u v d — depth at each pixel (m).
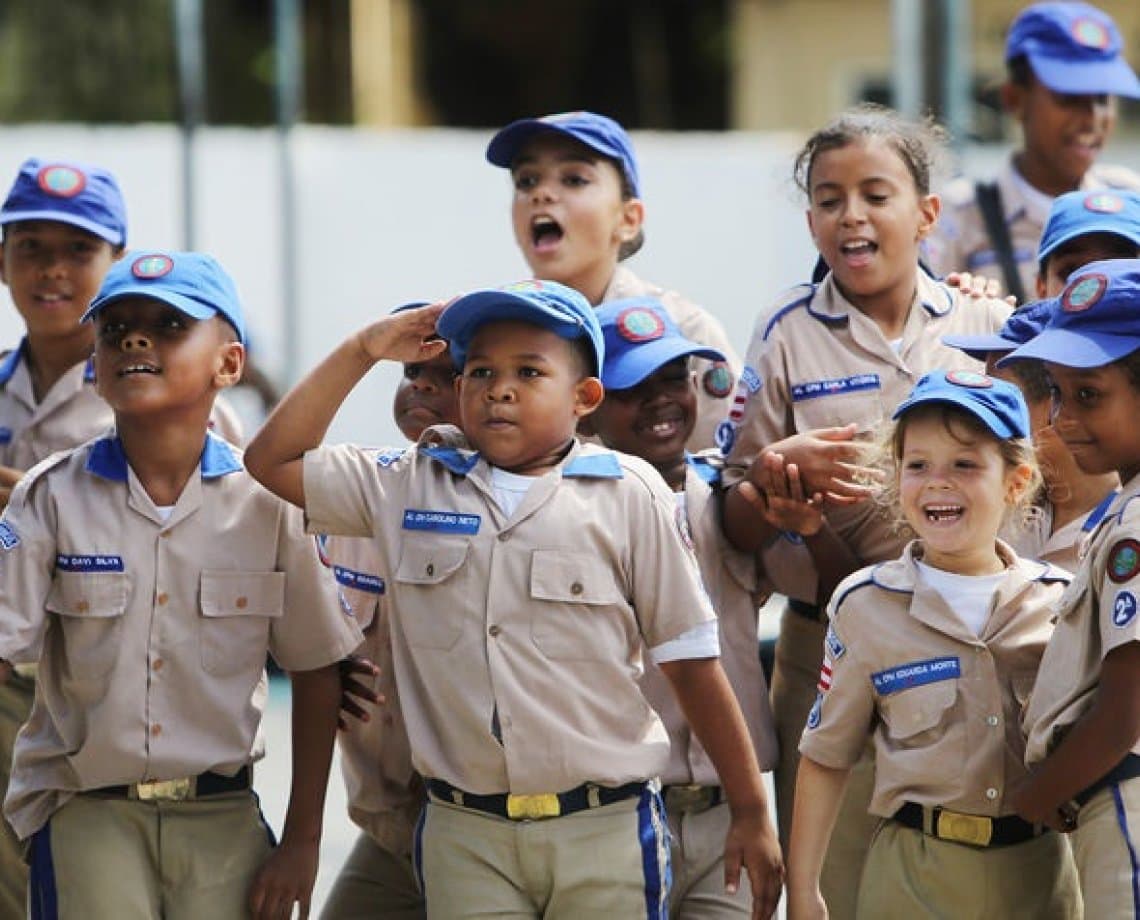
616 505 12.90
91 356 16.58
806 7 52.12
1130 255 15.62
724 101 58.62
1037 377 14.05
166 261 13.57
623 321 14.84
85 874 13.25
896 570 13.17
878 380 15.09
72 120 52.03
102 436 14.28
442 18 58.34
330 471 13.09
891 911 13.07
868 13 51.84
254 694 13.70
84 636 13.37
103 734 13.28
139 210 33.75
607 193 16.84
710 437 16.23
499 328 12.81
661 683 14.29
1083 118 19.61
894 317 15.29
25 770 13.63
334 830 22.00
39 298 16.30
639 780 12.77
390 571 12.95
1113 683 11.95
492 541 12.73
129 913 13.23
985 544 12.95
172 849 13.41
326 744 13.87
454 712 12.67
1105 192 16.02
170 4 52.56
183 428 13.53
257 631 13.64
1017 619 12.89
